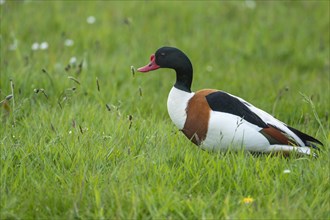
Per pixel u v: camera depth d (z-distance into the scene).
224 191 8.65
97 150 9.61
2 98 12.52
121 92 13.33
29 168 9.05
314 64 16.97
